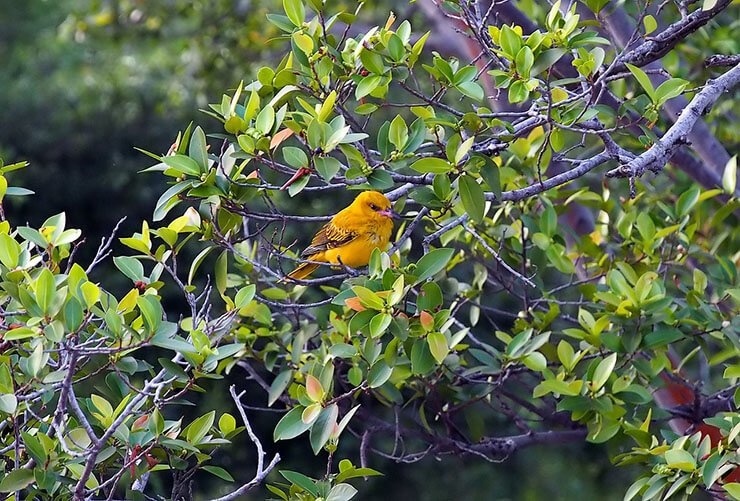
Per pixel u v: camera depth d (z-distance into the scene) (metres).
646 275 10.84
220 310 22.31
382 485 26.27
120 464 9.56
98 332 7.96
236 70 24.39
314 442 8.83
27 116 29.59
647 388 11.40
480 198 8.93
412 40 18.44
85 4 27.36
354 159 9.16
